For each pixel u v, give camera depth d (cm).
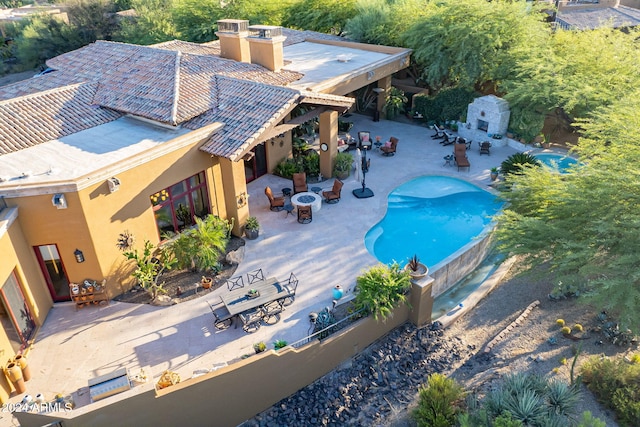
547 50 3116
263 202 2422
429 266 2009
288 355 1488
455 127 3281
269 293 1694
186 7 4794
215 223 1928
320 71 2920
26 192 1535
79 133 1997
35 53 5972
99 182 1628
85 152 1819
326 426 1492
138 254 1839
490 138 3083
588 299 1525
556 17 4575
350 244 2102
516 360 1641
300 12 4447
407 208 2436
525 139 3045
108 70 2423
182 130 2012
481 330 1811
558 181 1908
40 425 1240
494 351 1698
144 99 2114
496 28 3159
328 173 2638
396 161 2892
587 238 1681
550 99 2900
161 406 1340
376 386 1606
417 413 1445
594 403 1435
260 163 2650
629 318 1461
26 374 1460
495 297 1986
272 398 1530
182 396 1359
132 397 1289
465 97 3309
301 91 2091
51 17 6088
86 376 1474
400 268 1850
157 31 5353
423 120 3503
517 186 1984
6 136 1862
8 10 7738
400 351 1712
